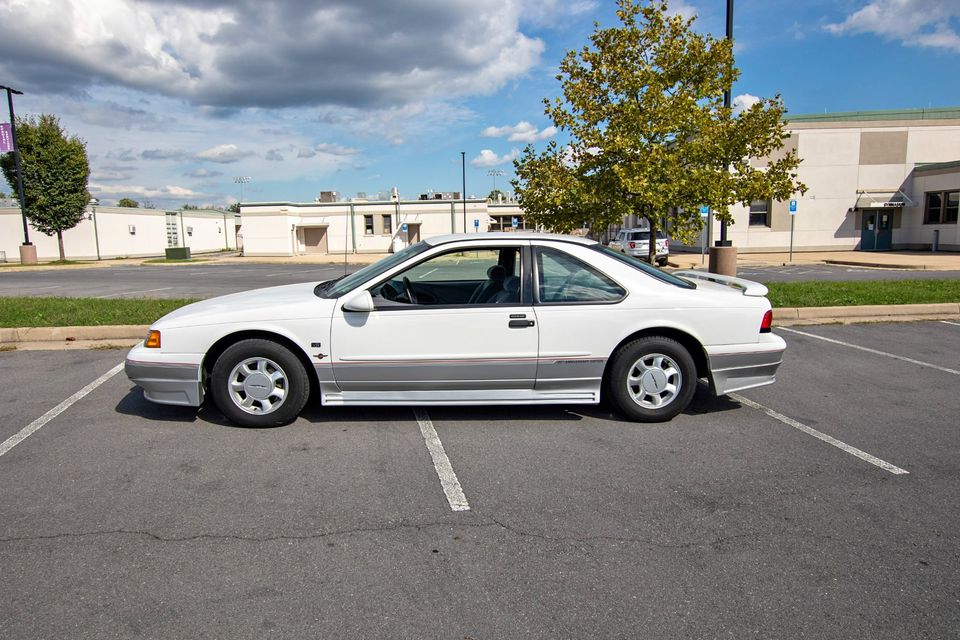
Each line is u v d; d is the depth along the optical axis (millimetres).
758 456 4309
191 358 4719
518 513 3473
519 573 2879
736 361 4996
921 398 5664
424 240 5484
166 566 2906
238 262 37688
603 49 9906
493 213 60562
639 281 4965
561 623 2518
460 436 4688
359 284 4918
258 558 2988
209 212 62188
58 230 36844
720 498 3664
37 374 6414
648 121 9398
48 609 2576
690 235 9867
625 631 2471
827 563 2969
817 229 29062
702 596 2707
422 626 2494
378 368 4750
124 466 4074
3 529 3238
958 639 2424
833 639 2428
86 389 5848
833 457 4289
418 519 3395
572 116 9805
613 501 3621
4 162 34594
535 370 4824
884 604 2648
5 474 3936
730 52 9727
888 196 28688
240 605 2617
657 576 2859
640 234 24625
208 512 3447
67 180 35688
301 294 5160
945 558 3010
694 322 4902
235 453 4316
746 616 2568
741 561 2988
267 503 3564
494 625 2504
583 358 4832
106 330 8102
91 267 31875
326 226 48094
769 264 23453
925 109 34688
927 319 9641
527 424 4965
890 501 3621
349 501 3600
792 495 3701
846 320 9609
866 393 5832
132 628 2463
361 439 4609
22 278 23312
